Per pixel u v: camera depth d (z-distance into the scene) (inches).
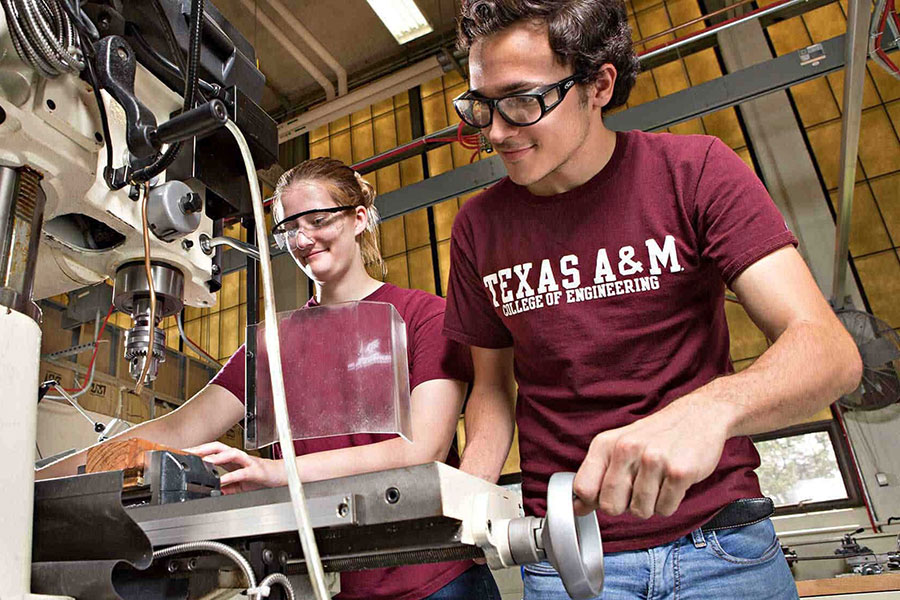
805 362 25.3
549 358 36.5
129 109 30.0
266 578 20.2
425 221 204.4
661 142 36.5
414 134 219.0
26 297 25.6
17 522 19.2
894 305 155.0
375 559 23.7
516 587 152.3
